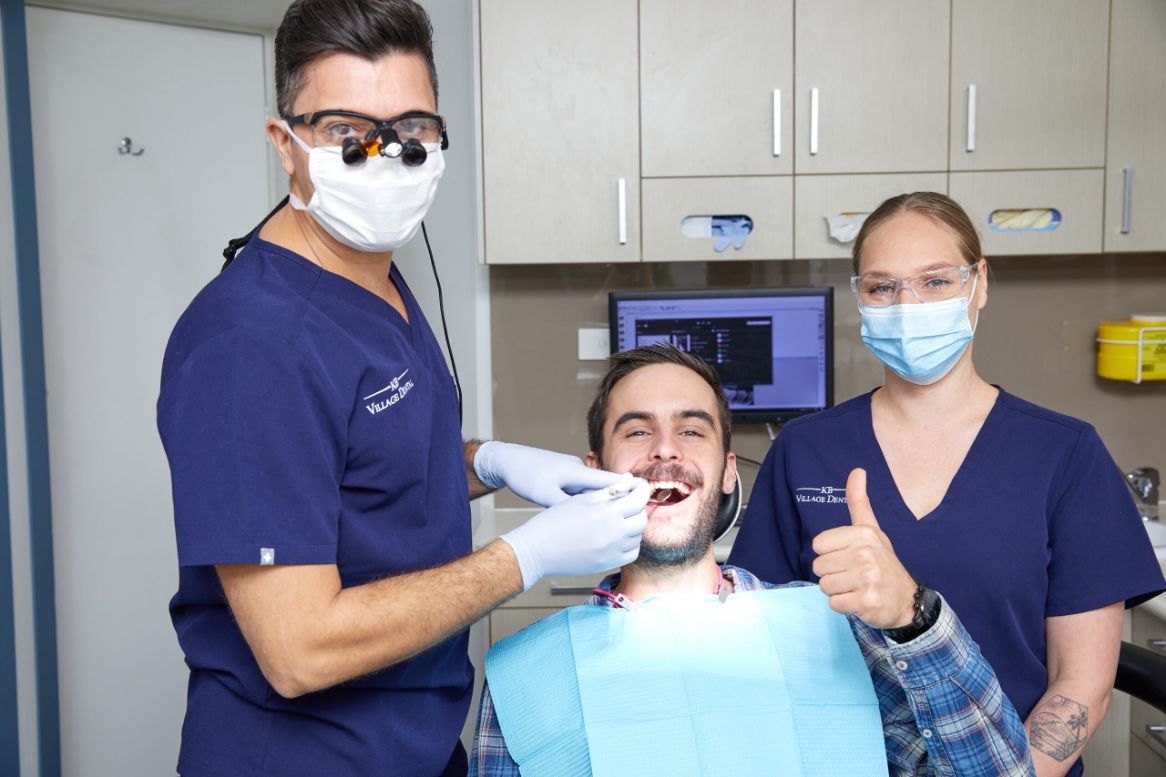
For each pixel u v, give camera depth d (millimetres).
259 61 2695
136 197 2525
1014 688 1389
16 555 2219
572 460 1390
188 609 1224
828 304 2791
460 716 1327
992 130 2635
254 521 1012
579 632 1331
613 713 1263
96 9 2439
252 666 1159
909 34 2617
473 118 2924
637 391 1429
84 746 2488
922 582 1417
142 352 2555
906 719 1301
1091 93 2623
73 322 2438
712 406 1429
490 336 3012
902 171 2648
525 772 1261
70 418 2441
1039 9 2605
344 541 1149
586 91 2645
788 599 1374
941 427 1478
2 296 2152
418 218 1182
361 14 1084
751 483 3014
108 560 2520
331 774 1173
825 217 2662
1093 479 1398
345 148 1087
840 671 1299
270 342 1061
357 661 1028
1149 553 1387
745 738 1250
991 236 2678
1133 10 2604
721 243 2674
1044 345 2986
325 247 1194
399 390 1190
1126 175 2639
